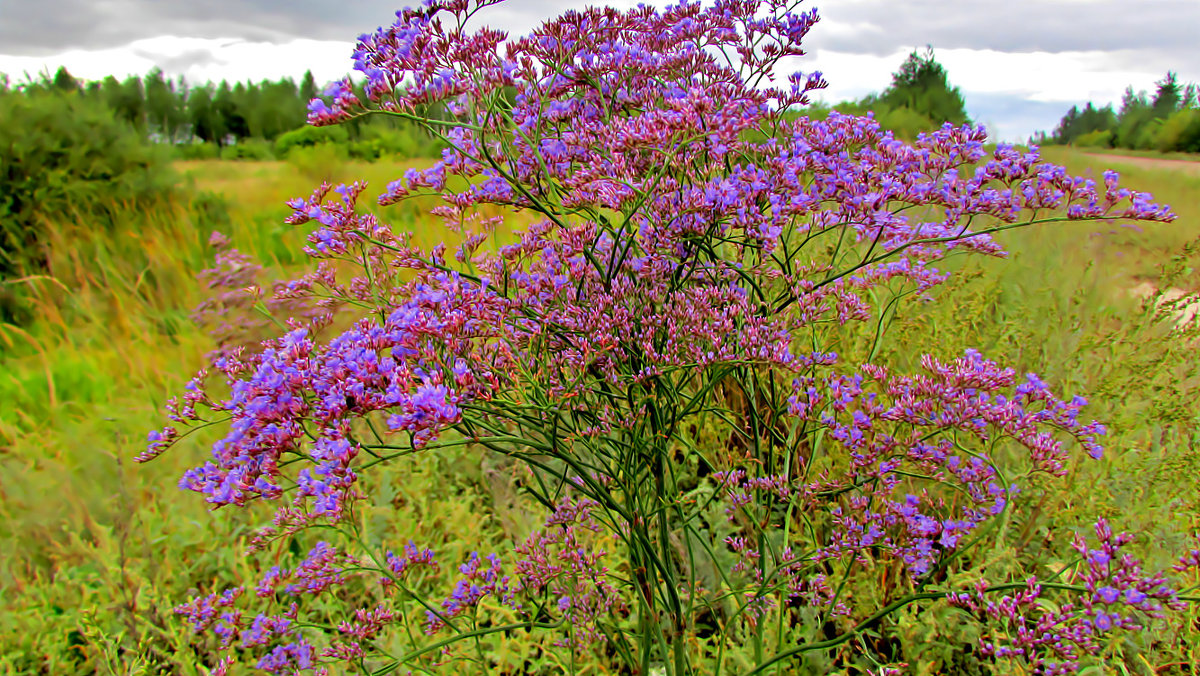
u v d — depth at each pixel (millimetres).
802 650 1706
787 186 1776
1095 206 1811
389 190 1821
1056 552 2203
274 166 15445
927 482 2371
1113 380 2701
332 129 18391
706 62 1952
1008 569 1930
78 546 2740
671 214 1661
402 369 1385
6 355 5203
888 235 1918
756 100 1887
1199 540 2029
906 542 1816
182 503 3035
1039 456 1629
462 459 3260
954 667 2010
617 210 1632
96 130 7047
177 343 4941
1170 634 1869
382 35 1661
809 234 1922
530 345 1617
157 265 5723
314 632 2338
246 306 3951
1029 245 4477
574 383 1561
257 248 6980
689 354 1669
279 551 2648
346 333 1517
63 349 4723
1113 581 1340
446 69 1653
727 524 2500
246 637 1762
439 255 1880
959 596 1506
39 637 2443
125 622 2355
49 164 6531
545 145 1808
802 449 2531
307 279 1821
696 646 2156
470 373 1432
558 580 1886
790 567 1912
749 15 1957
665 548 1784
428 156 17359
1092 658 1719
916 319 2912
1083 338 3014
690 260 1810
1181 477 2359
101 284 5676
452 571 2635
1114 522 2193
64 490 3070
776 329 1666
